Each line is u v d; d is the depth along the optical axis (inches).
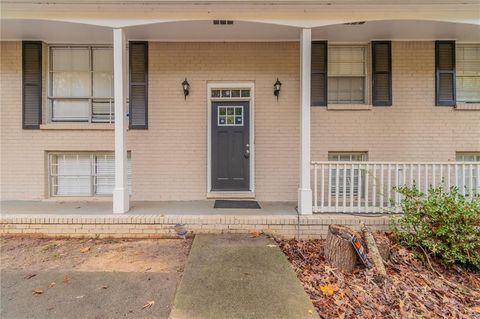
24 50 203.2
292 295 100.6
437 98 204.7
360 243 128.2
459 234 129.6
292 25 163.8
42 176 206.8
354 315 96.4
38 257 135.3
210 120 209.3
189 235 159.0
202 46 206.5
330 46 211.0
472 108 204.1
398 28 181.8
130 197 207.0
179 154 207.8
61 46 210.1
